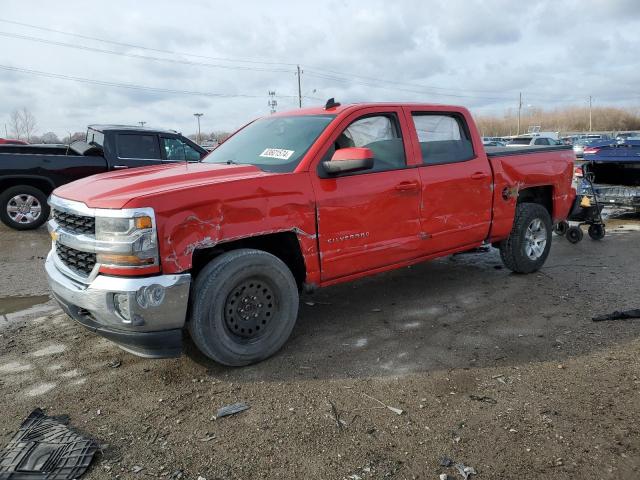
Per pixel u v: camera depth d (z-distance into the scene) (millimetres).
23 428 3068
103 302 3312
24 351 4188
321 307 5145
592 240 8336
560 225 8336
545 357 3918
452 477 2602
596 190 9062
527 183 5742
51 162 8984
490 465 2686
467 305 5125
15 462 2734
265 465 2729
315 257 4070
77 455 2795
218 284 3561
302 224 3949
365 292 5598
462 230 5129
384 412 3201
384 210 4441
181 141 9898
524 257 5969
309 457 2785
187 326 3740
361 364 3865
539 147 6145
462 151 5184
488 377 3619
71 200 3637
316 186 4031
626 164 9945
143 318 3297
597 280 5902
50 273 3809
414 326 4602
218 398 3412
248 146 4699
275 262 3852
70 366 3912
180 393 3488
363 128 4465
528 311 4918
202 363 3914
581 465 2666
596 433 2930
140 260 3262
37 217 9219
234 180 3664
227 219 3582
